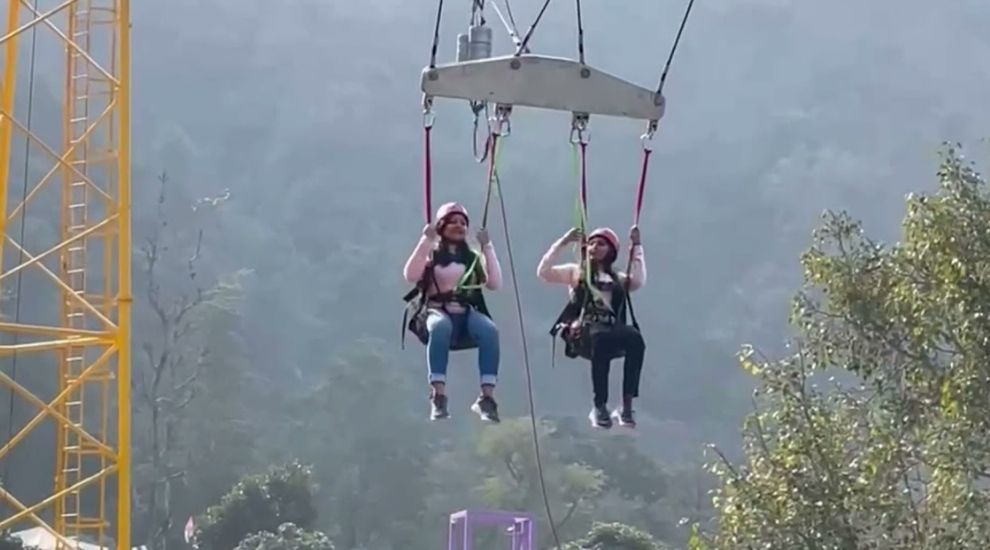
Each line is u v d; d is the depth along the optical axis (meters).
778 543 25.08
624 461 102.81
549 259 18.56
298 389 125.12
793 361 26.55
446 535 96.06
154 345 99.88
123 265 33.38
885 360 25.83
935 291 24.80
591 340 18.08
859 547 24.89
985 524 24.59
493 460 99.31
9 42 34.31
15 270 33.00
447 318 17.45
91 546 58.31
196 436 95.06
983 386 23.84
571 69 17.73
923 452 25.41
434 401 17.06
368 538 97.00
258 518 66.62
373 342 128.88
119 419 32.78
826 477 25.27
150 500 80.25
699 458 118.38
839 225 26.47
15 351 32.12
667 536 93.25
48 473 88.25
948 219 24.89
